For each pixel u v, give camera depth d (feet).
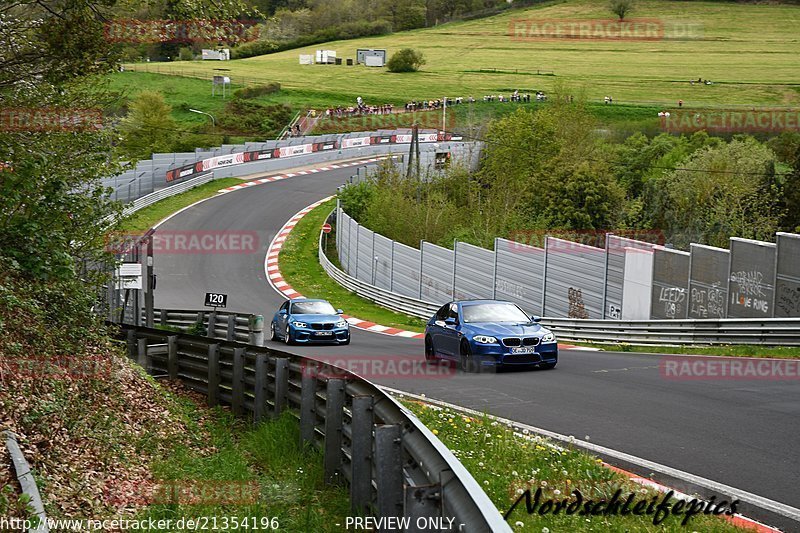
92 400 33.45
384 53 457.68
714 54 441.27
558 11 568.00
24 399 28.73
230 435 35.65
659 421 34.99
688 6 553.23
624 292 86.43
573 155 225.56
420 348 74.74
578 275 93.45
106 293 77.66
